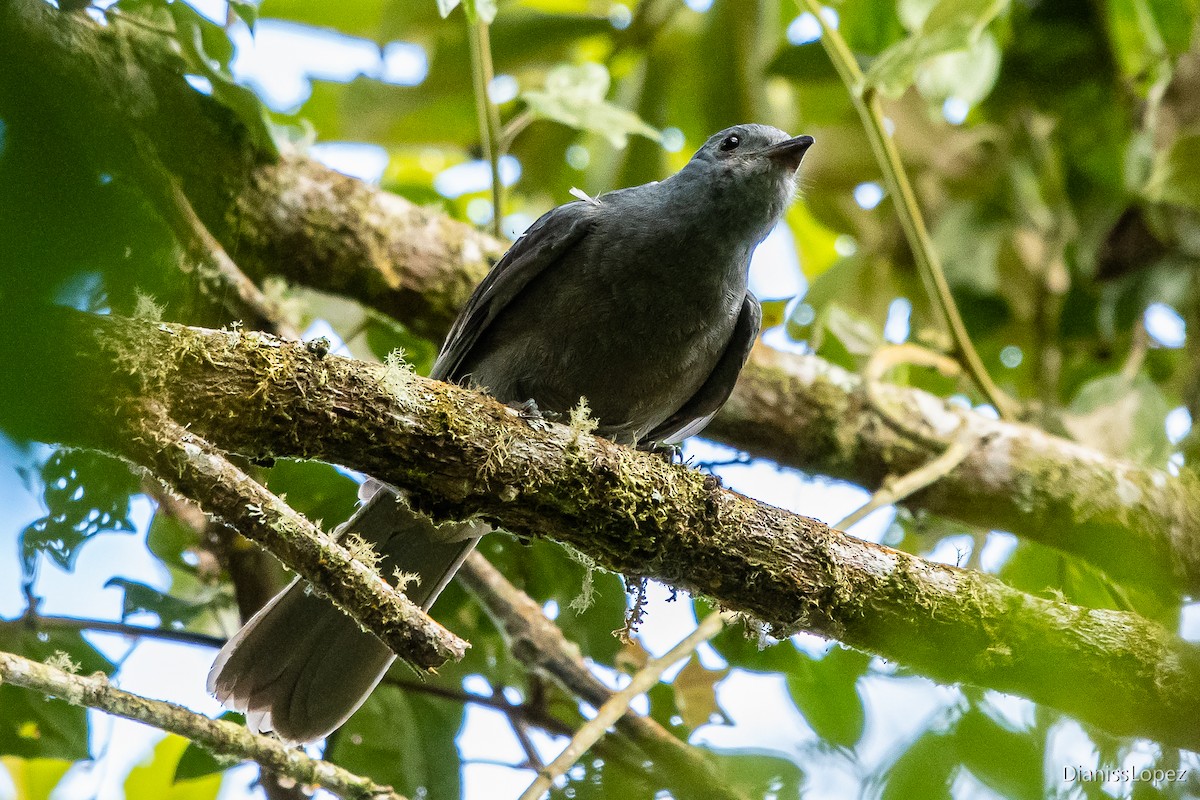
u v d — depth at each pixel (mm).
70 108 3715
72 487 8492
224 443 6617
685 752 9336
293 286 11672
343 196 11555
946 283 13242
